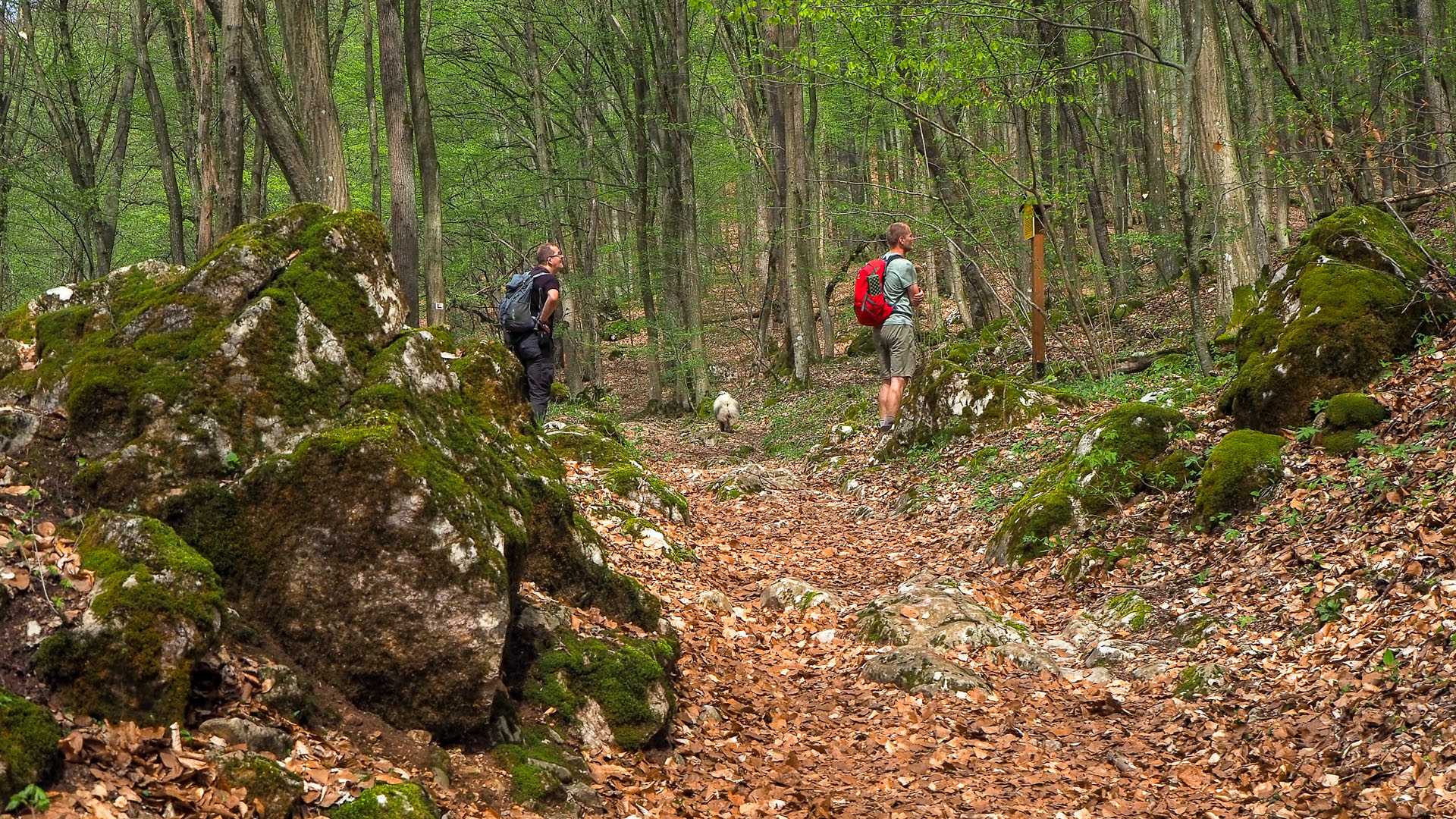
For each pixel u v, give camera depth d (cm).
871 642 704
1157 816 462
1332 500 706
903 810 471
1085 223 2661
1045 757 539
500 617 417
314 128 1224
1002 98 1370
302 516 408
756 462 1656
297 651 404
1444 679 475
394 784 346
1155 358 1475
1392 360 828
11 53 2386
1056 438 1119
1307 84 1903
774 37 2386
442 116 2716
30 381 455
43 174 2358
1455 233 1207
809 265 2734
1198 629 650
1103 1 1516
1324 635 575
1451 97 1695
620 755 474
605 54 2606
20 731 285
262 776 320
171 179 2230
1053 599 798
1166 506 847
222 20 1148
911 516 1111
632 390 3238
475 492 459
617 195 2883
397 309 514
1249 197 1495
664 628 611
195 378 432
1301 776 466
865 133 2588
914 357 1225
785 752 536
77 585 345
